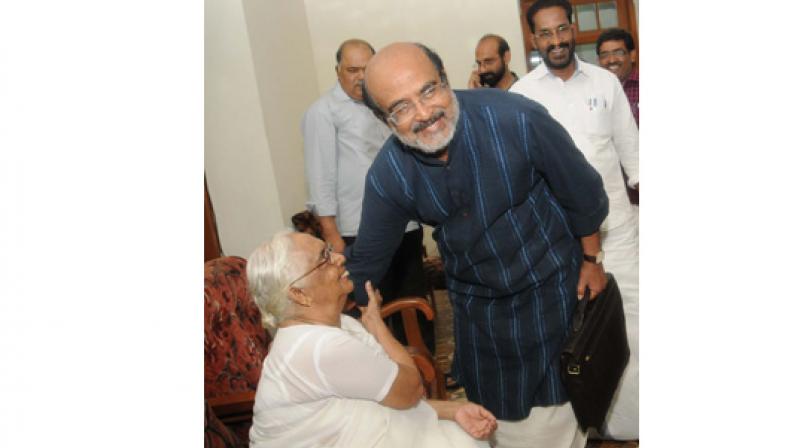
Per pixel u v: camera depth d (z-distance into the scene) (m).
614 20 2.62
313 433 1.39
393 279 2.36
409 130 1.50
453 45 2.61
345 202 2.48
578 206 1.67
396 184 1.68
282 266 1.39
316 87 2.78
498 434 1.92
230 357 1.82
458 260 1.80
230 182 2.54
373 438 1.40
